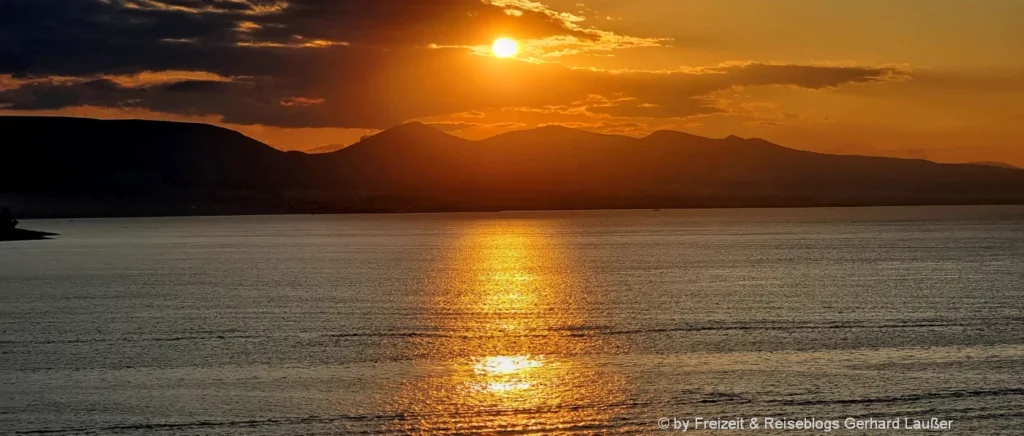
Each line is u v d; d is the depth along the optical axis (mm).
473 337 38969
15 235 157250
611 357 34219
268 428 25547
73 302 53938
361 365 33062
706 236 148500
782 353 34469
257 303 52406
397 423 26016
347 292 58938
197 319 45250
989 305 48500
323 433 25141
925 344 35906
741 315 45219
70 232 192000
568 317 45156
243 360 34094
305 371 32125
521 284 64250
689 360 33406
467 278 70188
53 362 34000
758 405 27328
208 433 25125
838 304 49625
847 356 33656
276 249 120000
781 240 131875
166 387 29906
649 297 54281
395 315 46406
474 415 26688
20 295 58375
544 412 26984
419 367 32688
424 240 146625
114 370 32500
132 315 47156
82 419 26391
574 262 88250
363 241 144875
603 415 26625
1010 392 28125
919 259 87625
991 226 184750
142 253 110438
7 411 27219
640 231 176625
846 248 108875
